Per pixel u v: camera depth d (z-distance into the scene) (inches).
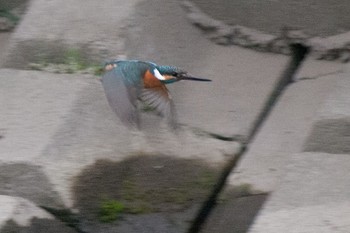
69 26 457.4
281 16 463.8
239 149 420.2
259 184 395.9
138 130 412.5
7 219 365.1
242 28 471.2
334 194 366.9
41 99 428.5
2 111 425.4
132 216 384.5
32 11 468.1
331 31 457.4
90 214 383.9
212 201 393.1
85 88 432.1
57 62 452.1
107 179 398.9
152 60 454.9
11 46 458.9
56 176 393.4
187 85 453.1
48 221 375.6
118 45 448.8
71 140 409.4
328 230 349.1
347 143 399.5
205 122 433.1
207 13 475.2
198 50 470.9
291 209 362.3
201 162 412.8
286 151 409.4
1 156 398.3
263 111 438.3
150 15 462.6
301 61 463.5
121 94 323.3
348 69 440.5
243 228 375.6
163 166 409.1
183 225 381.7
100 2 463.2
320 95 435.5
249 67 461.4
